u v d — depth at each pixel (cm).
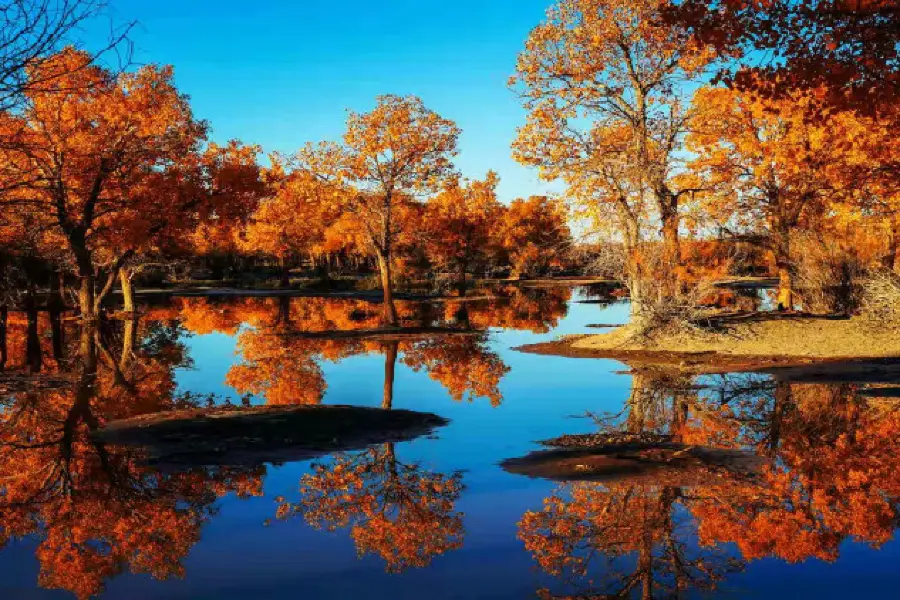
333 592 630
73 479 1018
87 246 3594
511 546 747
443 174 3325
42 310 4256
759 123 2573
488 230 7562
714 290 2455
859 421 1283
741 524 800
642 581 651
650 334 2323
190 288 7506
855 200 2362
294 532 797
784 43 1103
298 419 1347
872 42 1071
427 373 2019
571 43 2361
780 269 2667
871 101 1102
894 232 2548
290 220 7181
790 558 705
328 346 2734
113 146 2927
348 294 6469
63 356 2452
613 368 2012
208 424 1312
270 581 659
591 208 2367
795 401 1468
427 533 781
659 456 1069
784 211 2609
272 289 7331
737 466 1016
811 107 1173
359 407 1469
